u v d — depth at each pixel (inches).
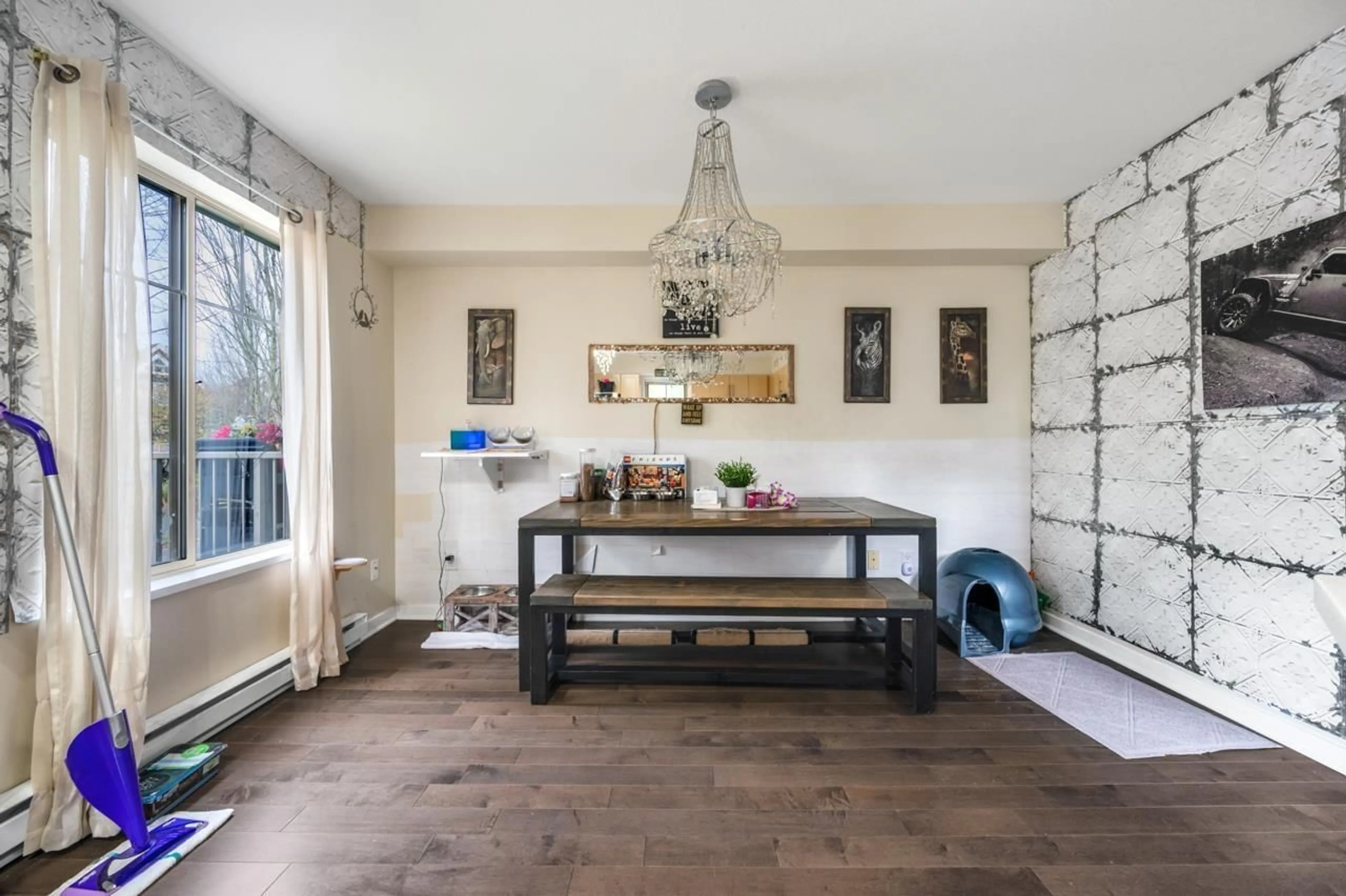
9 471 58.4
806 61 77.4
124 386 66.6
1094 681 102.6
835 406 137.7
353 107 89.0
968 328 137.3
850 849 60.9
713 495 119.0
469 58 76.9
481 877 57.1
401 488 138.8
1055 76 81.2
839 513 108.9
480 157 104.7
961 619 115.0
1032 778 73.6
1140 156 104.6
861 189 118.2
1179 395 97.6
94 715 61.8
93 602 62.6
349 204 119.4
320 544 104.0
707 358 137.9
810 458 137.9
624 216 125.5
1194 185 93.8
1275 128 80.7
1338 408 73.8
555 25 70.4
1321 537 76.0
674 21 69.6
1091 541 118.2
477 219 126.2
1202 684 93.2
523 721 89.1
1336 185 73.5
